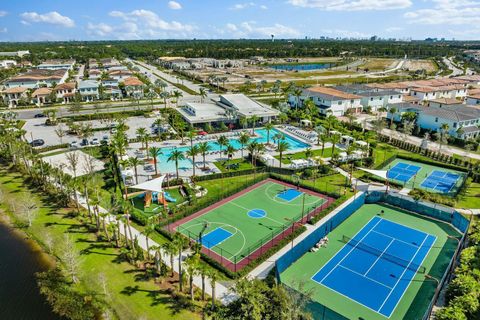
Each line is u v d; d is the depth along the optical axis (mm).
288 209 66562
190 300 41719
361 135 99812
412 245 55906
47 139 105625
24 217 61344
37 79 178625
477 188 75625
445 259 52219
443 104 128875
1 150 90062
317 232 55375
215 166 86500
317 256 52750
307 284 46250
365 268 49969
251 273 47250
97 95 162625
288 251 49812
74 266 45188
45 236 55750
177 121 114438
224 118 118375
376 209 68312
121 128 99875
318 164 86188
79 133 110875
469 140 101125
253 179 78688
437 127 112500
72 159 76500
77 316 40406
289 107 141375
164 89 187250
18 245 54844
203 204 66625
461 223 59656
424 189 75562
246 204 68688
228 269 48406
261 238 56625
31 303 43188
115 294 42906
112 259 49531
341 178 80688
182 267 48031
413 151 99000
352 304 42875
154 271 47188
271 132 115750
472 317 36688
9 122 111375
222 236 57188
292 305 34375
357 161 87000
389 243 56469
